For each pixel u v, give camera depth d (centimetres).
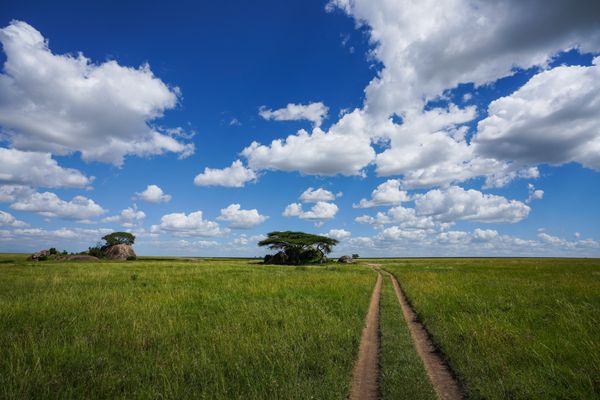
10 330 926
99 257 6166
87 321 1018
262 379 605
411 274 3047
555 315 1098
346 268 4438
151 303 1320
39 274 2541
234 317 1084
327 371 661
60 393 564
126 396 566
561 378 617
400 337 930
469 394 583
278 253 6662
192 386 598
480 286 1920
